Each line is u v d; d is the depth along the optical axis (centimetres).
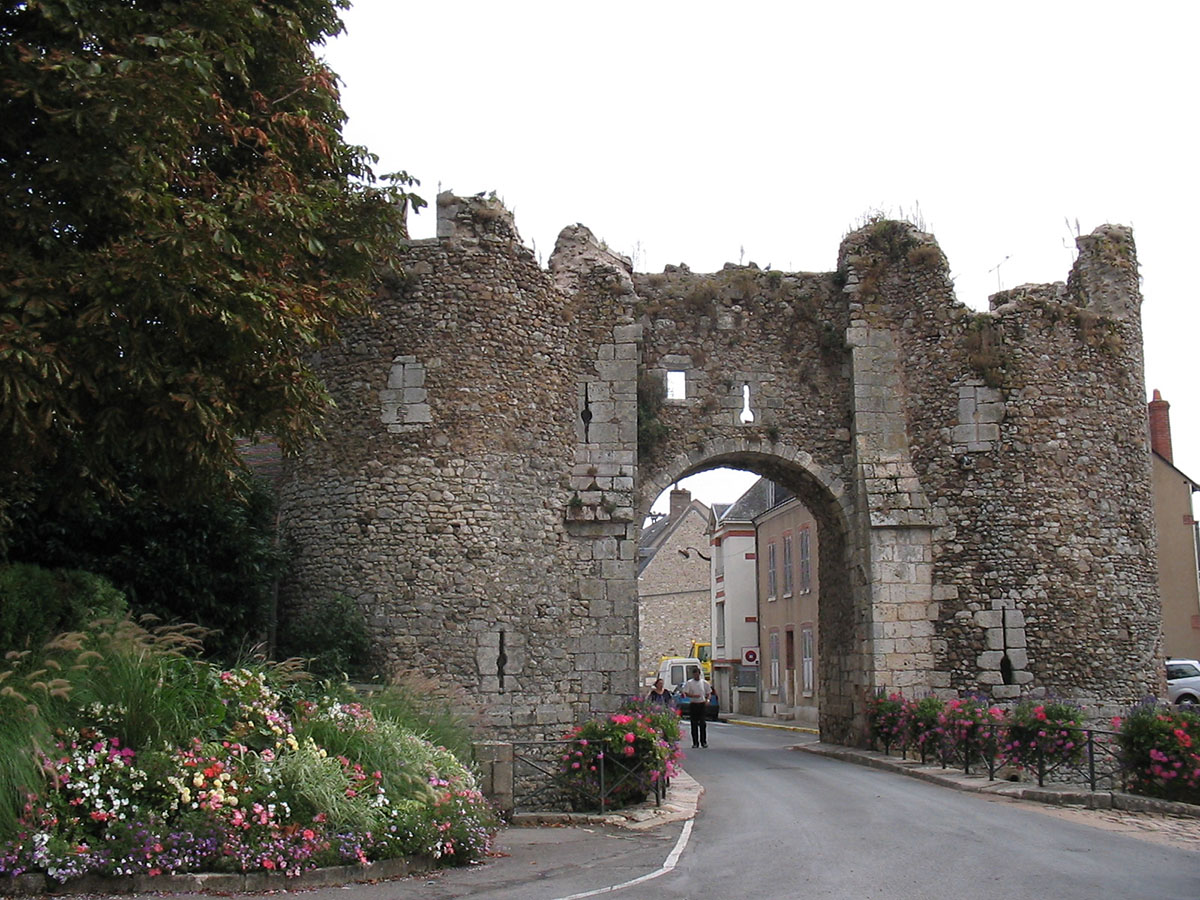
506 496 1753
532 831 1200
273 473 1897
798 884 831
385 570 1698
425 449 1730
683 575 5088
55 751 838
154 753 887
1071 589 1908
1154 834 1088
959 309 2000
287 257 1120
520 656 1728
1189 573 3266
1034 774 1536
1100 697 1884
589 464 1875
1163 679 1981
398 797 991
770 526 3841
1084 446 1959
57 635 1051
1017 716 1454
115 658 963
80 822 827
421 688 1390
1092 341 1998
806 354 2083
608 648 1805
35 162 914
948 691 1912
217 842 843
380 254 1340
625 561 1839
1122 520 1969
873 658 1931
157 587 1529
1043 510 1922
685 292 2075
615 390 1903
